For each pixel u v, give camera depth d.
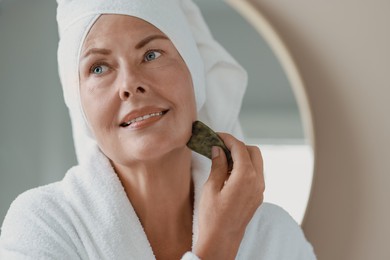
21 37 1.53
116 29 0.73
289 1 1.68
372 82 1.68
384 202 1.66
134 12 0.73
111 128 0.74
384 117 1.67
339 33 1.68
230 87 0.96
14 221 0.79
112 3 0.73
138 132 0.73
